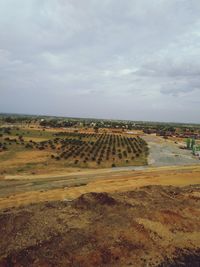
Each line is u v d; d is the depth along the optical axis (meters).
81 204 15.91
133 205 15.83
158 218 14.02
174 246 11.80
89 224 13.10
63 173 36.28
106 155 51.78
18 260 10.22
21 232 12.29
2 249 11.08
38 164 41.25
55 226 12.82
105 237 11.82
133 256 10.81
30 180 31.66
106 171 38.56
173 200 17.66
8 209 18.12
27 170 37.19
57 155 48.78
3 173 35.16
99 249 10.90
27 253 10.59
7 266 10.01
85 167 41.22
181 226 13.57
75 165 42.09
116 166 43.25
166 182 27.89
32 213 14.42
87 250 10.78
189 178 30.28
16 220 13.46
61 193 23.16
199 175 32.12
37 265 9.91
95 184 26.84
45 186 27.97
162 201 17.17
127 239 11.81
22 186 28.42
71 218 13.80
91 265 10.10
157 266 10.38
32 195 22.89
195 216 15.00
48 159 45.25
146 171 37.84
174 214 14.59
